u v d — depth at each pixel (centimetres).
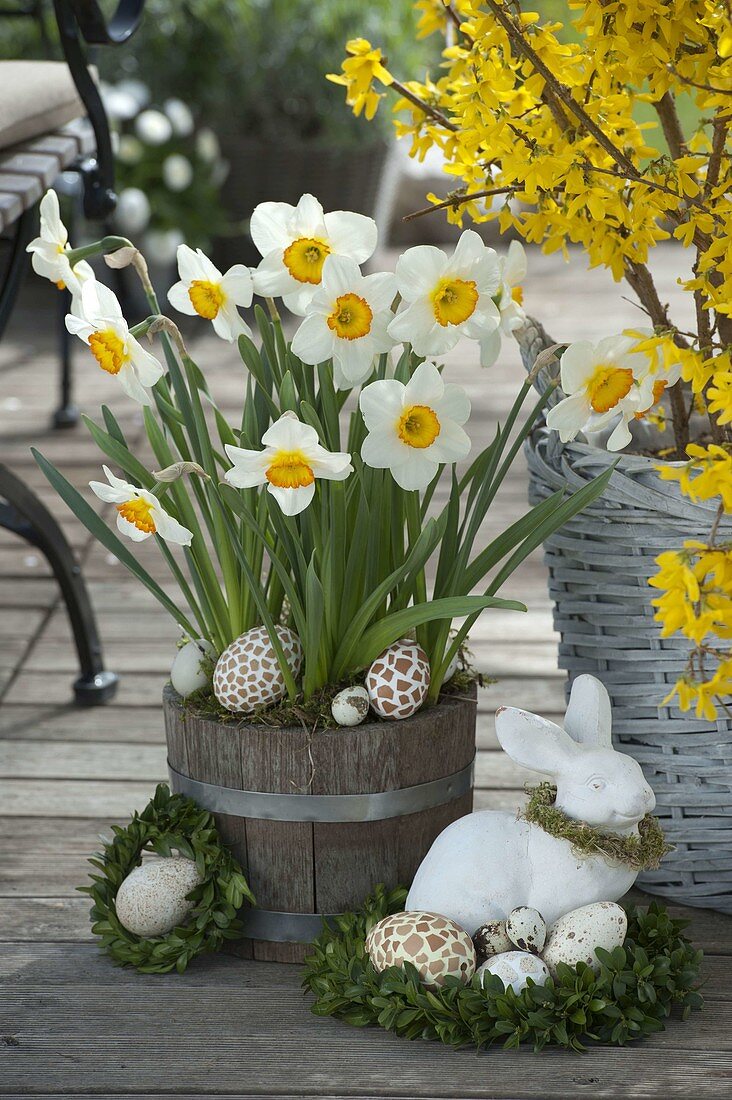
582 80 188
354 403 378
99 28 232
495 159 197
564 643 203
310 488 180
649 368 180
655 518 193
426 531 185
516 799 220
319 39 505
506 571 192
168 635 261
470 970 186
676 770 199
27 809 220
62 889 207
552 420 184
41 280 539
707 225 185
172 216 478
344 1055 186
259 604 188
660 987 189
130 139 480
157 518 184
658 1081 183
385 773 191
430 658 195
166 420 195
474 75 193
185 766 196
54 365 438
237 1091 183
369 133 503
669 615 171
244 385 401
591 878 188
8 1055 186
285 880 194
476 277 181
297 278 183
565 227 194
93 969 196
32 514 233
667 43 182
